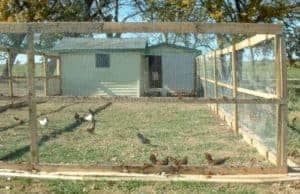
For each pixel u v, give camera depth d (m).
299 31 29.98
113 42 21.02
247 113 11.50
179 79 21.95
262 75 9.75
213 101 7.93
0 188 7.42
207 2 27.95
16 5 30.95
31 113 8.07
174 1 28.25
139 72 21.23
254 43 10.32
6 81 18.19
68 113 17.66
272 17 28.86
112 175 7.95
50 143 11.36
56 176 7.88
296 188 7.46
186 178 7.85
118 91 20.86
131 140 11.85
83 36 15.48
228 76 14.17
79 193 7.20
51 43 16.53
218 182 7.68
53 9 32.03
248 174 7.98
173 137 12.34
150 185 7.57
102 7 37.62
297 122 14.53
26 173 8.03
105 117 16.56
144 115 17.12
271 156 9.05
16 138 12.08
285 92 7.93
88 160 9.47
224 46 14.58
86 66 20.36
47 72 20.11
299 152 10.15
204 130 13.53
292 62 30.39
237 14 28.80
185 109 19.00
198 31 7.65
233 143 11.47
